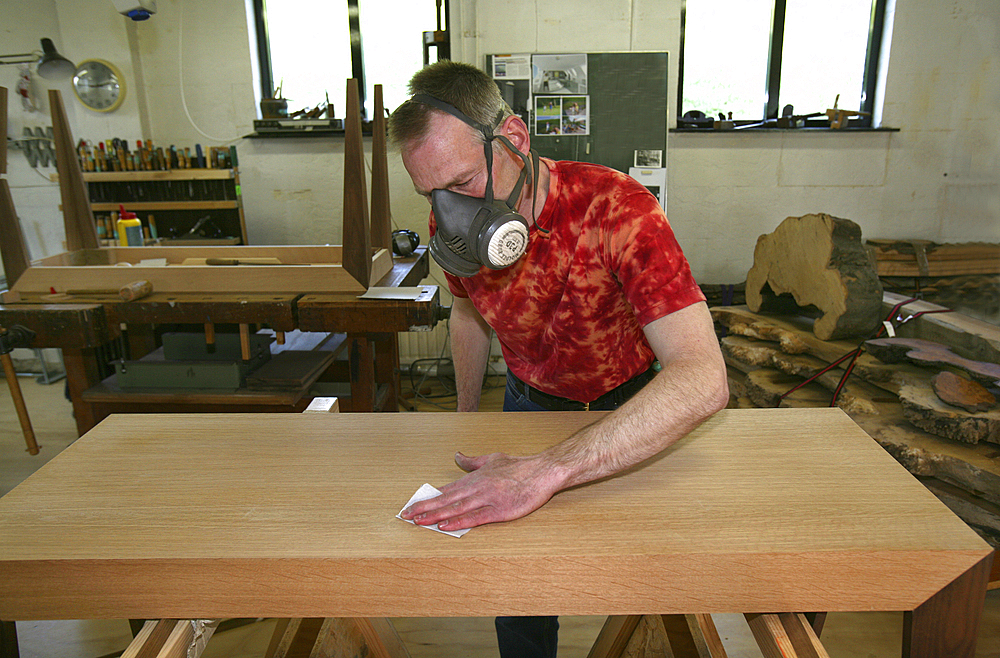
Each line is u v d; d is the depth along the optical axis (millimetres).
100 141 3707
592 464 795
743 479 886
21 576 723
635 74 3463
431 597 731
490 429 1051
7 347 1778
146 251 2367
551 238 1079
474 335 1446
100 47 3578
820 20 3625
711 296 3576
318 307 1867
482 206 948
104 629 1880
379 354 2568
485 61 3518
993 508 1748
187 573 722
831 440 1003
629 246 951
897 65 3531
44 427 3207
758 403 2453
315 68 3842
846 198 3688
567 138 3539
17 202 3834
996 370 1871
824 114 3521
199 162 3598
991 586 1692
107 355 2385
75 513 809
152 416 1115
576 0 3451
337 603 735
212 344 2004
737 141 3621
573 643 1801
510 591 729
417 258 2633
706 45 3688
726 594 735
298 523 785
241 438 1025
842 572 727
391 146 940
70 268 2020
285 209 3838
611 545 732
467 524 758
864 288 2309
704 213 3730
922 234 3713
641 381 1321
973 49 3451
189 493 857
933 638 758
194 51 3658
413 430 1052
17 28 3600
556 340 1225
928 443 1871
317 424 1078
